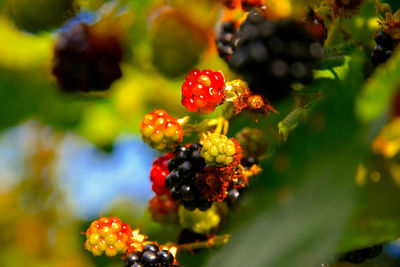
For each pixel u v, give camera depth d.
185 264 0.34
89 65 0.40
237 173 0.32
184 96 0.33
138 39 0.39
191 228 0.34
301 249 0.25
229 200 0.32
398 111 0.26
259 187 0.27
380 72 0.26
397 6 0.34
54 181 0.66
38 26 0.36
